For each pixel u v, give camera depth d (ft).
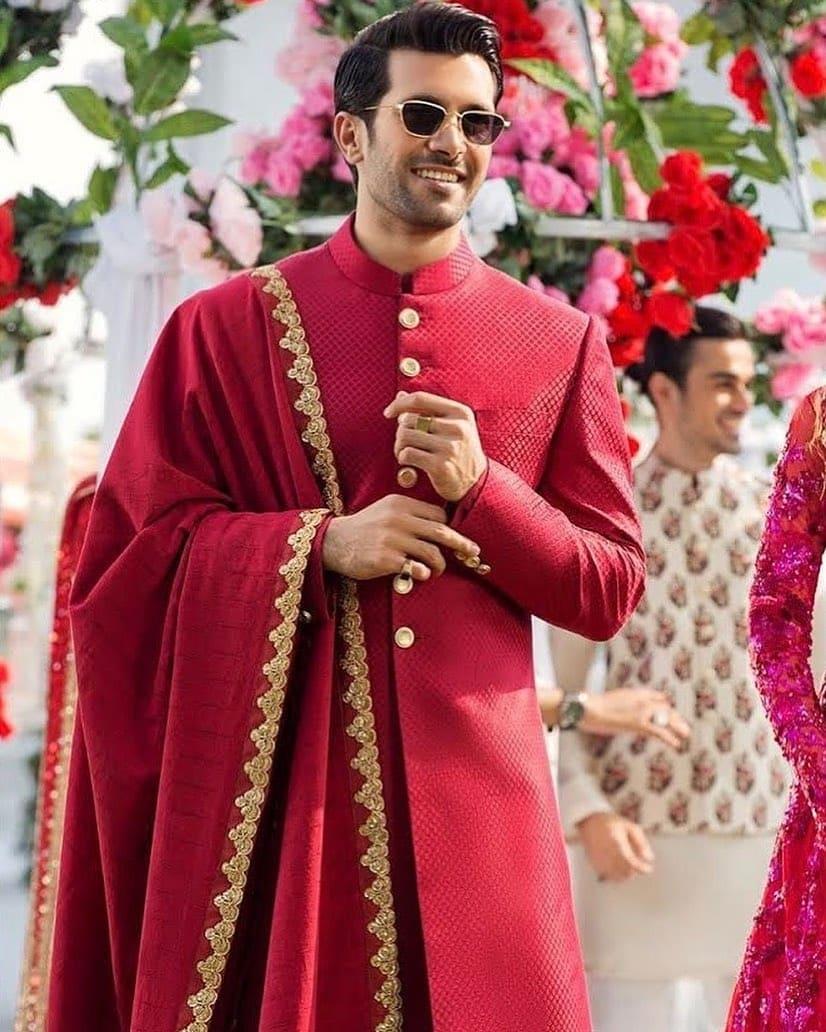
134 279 16.58
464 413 11.30
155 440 12.02
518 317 12.14
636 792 17.02
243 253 16.03
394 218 11.86
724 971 17.01
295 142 16.48
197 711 11.55
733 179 17.57
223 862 11.36
